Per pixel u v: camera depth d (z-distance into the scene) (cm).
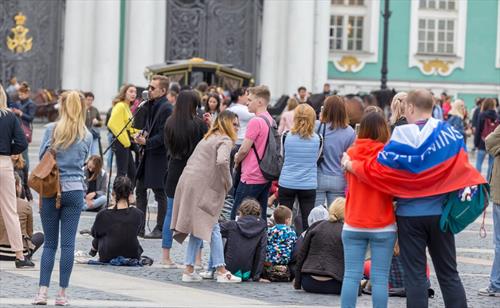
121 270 2441
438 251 1703
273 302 2091
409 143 1683
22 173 3097
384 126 1744
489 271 2588
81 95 2002
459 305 1700
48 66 7088
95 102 7025
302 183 2578
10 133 2336
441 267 1706
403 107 2342
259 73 7325
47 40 7088
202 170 2305
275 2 7244
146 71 6419
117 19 7056
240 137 3041
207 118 2853
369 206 1720
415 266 1702
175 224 2322
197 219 2297
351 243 1744
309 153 2575
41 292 1977
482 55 7944
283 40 7262
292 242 2370
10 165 2362
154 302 2022
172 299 2072
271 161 2636
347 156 1730
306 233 2234
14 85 6019
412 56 7862
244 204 2386
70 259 1975
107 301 2020
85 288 2169
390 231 1725
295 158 2580
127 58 7131
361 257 1745
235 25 7294
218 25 7288
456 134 1698
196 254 2398
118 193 2512
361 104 2814
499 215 2219
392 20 7862
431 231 1697
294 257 2362
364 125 1744
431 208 1691
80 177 1994
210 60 7288
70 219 1984
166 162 2900
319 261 2205
